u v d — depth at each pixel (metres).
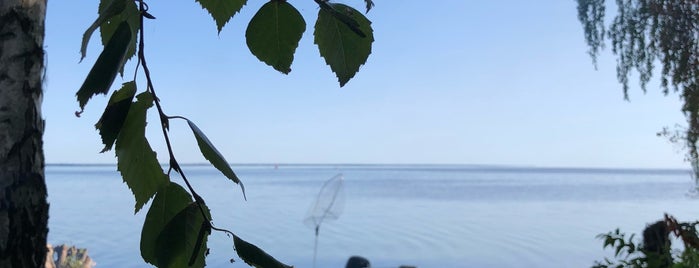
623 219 48.62
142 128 0.85
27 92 0.96
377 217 48.66
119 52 0.74
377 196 80.88
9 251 0.92
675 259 3.04
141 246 0.86
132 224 34.34
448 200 73.12
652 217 49.78
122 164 0.85
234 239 0.82
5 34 0.94
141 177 0.86
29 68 0.96
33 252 0.96
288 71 0.91
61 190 83.50
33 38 0.97
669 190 106.56
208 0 0.95
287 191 89.25
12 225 0.93
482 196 84.31
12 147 0.93
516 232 39.44
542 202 71.25
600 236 3.32
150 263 0.85
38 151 0.97
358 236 35.84
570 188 116.88
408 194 87.56
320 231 37.47
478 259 29.22
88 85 0.72
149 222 0.87
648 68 8.19
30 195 0.95
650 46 7.62
